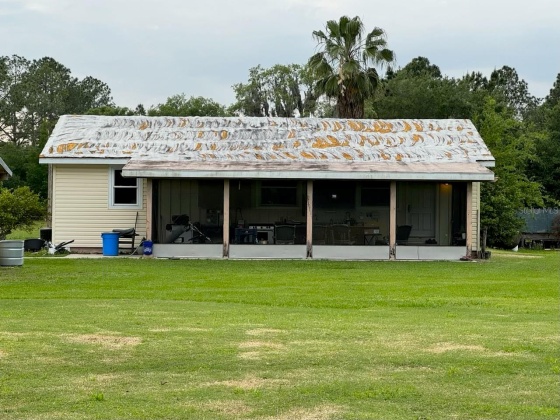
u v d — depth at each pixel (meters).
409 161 27.52
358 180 26.81
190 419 7.07
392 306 14.38
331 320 12.09
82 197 27.78
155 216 27.75
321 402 7.55
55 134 28.97
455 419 7.07
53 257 25.88
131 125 29.94
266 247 25.83
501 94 60.97
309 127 30.31
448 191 28.73
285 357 9.27
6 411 7.27
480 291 17.08
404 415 7.17
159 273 20.81
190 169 25.17
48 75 101.81
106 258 25.42
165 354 9.39
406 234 27.91
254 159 27.22
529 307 14.18
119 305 13.89
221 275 20.50
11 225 29.66
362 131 30.16
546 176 49.62
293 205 28.64
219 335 10.53
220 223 28.55
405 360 9.13
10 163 63.53
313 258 25.83
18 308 13.35
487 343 10.06
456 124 30.81
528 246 41.34
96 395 7.70
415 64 66.50
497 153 37.38
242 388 8.01
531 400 7.62
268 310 13.46
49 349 9.57
